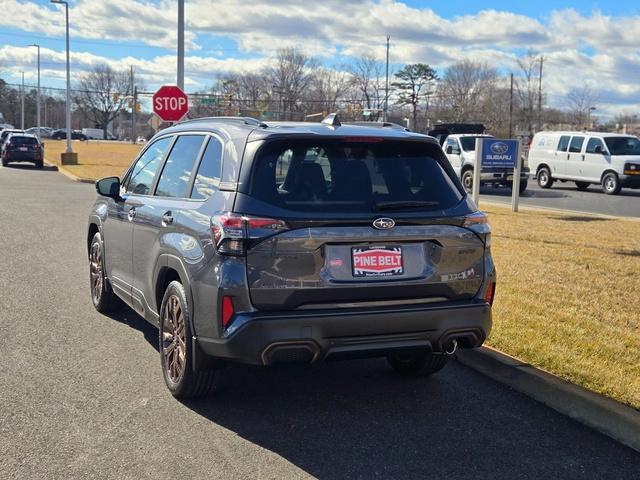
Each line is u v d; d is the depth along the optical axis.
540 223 15.05
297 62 75.69
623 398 4.88
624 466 4.16
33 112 136.75
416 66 85.75
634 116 114.50
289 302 4.30
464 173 25.28
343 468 4.03
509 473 4.04
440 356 5.38
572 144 26.42
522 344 6.06
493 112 81.94
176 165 5.58
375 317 4.39
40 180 27.17
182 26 19.86
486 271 4.83
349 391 5.35
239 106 74.75
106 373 5.52
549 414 4.96
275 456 4.16
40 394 5.02
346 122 5.46
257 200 4.34
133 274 6.05
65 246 11.64
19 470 3.86
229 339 4.28
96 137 119.62
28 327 6.76
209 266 4.42
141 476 3.83
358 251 4.41
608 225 14.83
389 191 4.62
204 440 4.35
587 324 6.76
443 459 4.19
